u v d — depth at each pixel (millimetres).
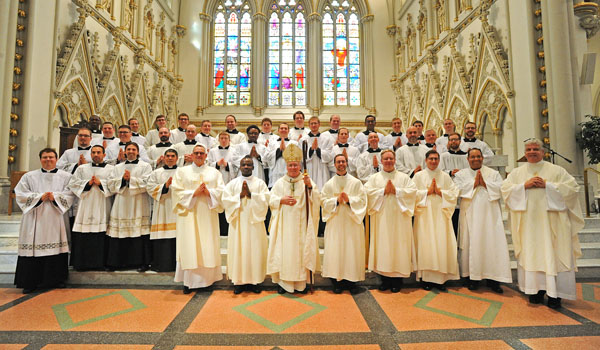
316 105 15734
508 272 4398
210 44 16109
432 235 4621
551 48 7133
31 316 3686
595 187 7879
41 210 4594
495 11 9047
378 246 4598
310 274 4594
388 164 4902
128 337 3184
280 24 16453
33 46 7500
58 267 4691
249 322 3525
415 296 4355
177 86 15406
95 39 9711
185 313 3775
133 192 4980
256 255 4516
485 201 4617
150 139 7754
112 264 4953
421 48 13758
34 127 7570
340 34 16656
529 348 2969
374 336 3197
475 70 9695
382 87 16109
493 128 9078
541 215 4062
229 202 4516
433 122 12688
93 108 9570
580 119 7012
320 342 3084
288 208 4543
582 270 5121
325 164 6434
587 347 2984
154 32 13695
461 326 3416
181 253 4445
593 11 7484
